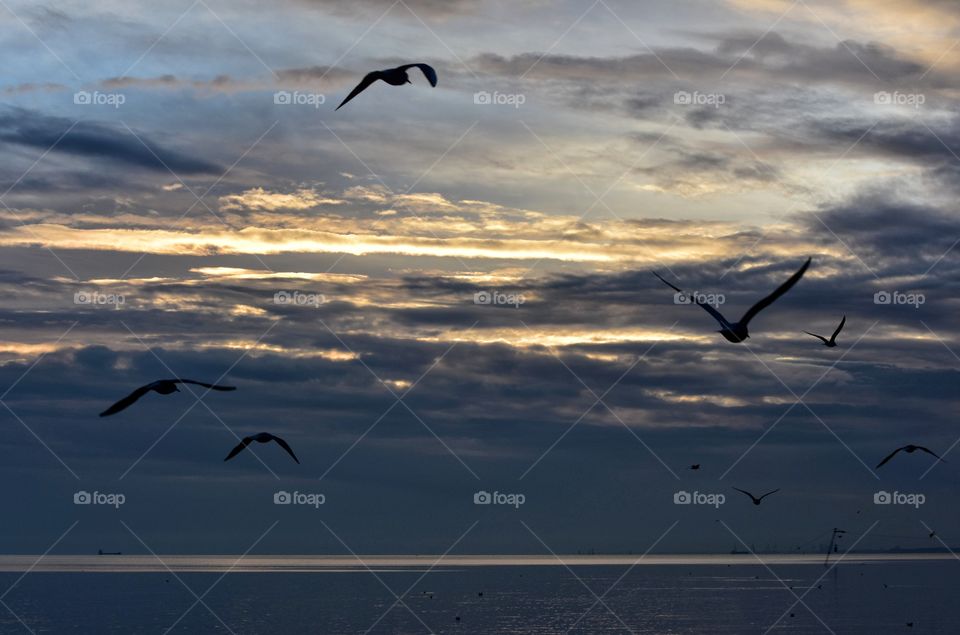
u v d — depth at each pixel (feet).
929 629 495.82
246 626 509.76
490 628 500.33
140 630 496.23
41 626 511.40
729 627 502.38
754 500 236.63
